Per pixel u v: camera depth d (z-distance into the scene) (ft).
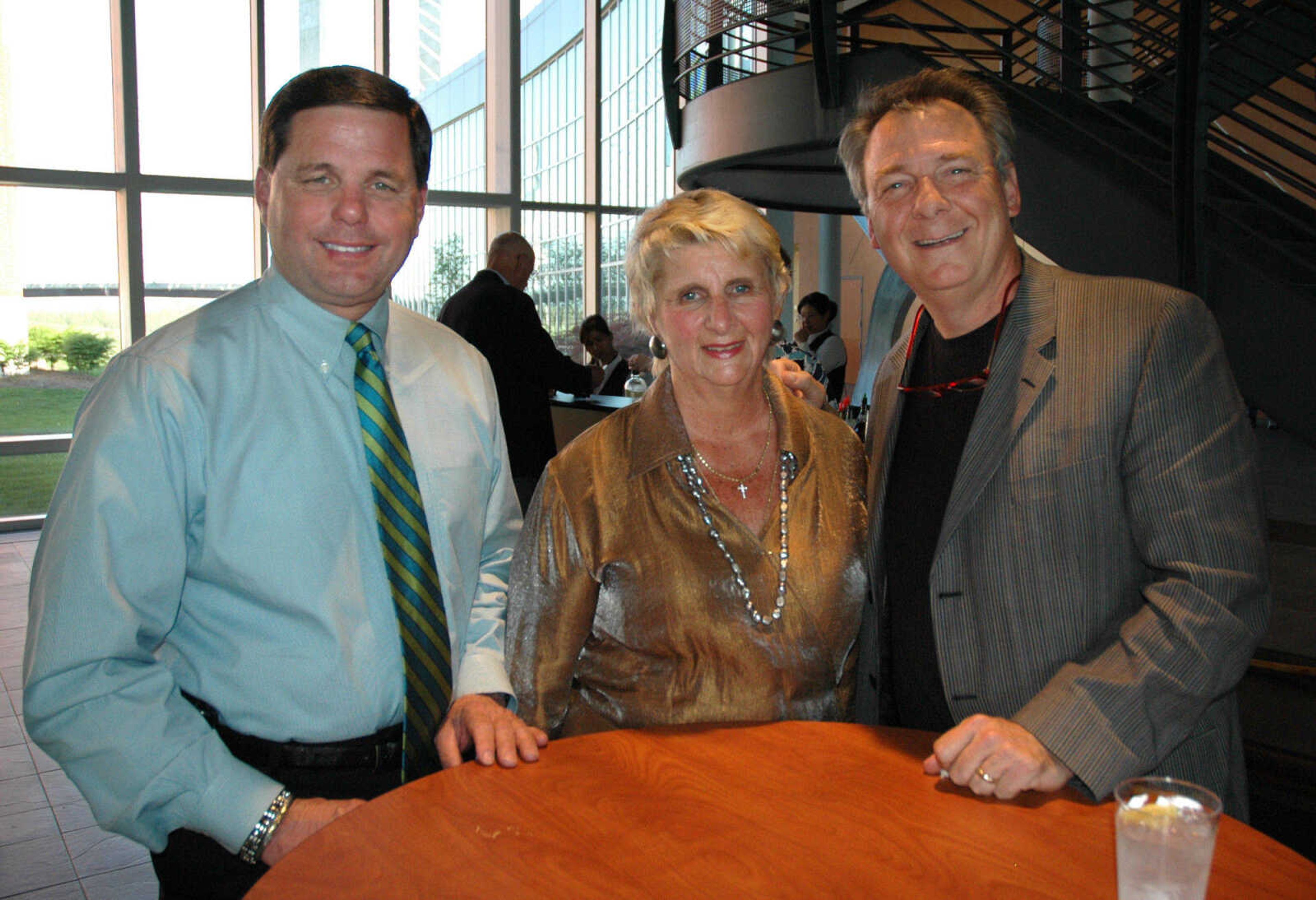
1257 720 9.77
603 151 29.12
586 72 28.58
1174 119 9.34
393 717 4.32
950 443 4.62
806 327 20.68
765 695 4.68
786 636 4.66
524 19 26.96
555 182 28.32
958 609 4.33
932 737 4.30
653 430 4.77
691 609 4.65
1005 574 4.18
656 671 4.75
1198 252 9.39
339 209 4.09
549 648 4.85
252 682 4.14
